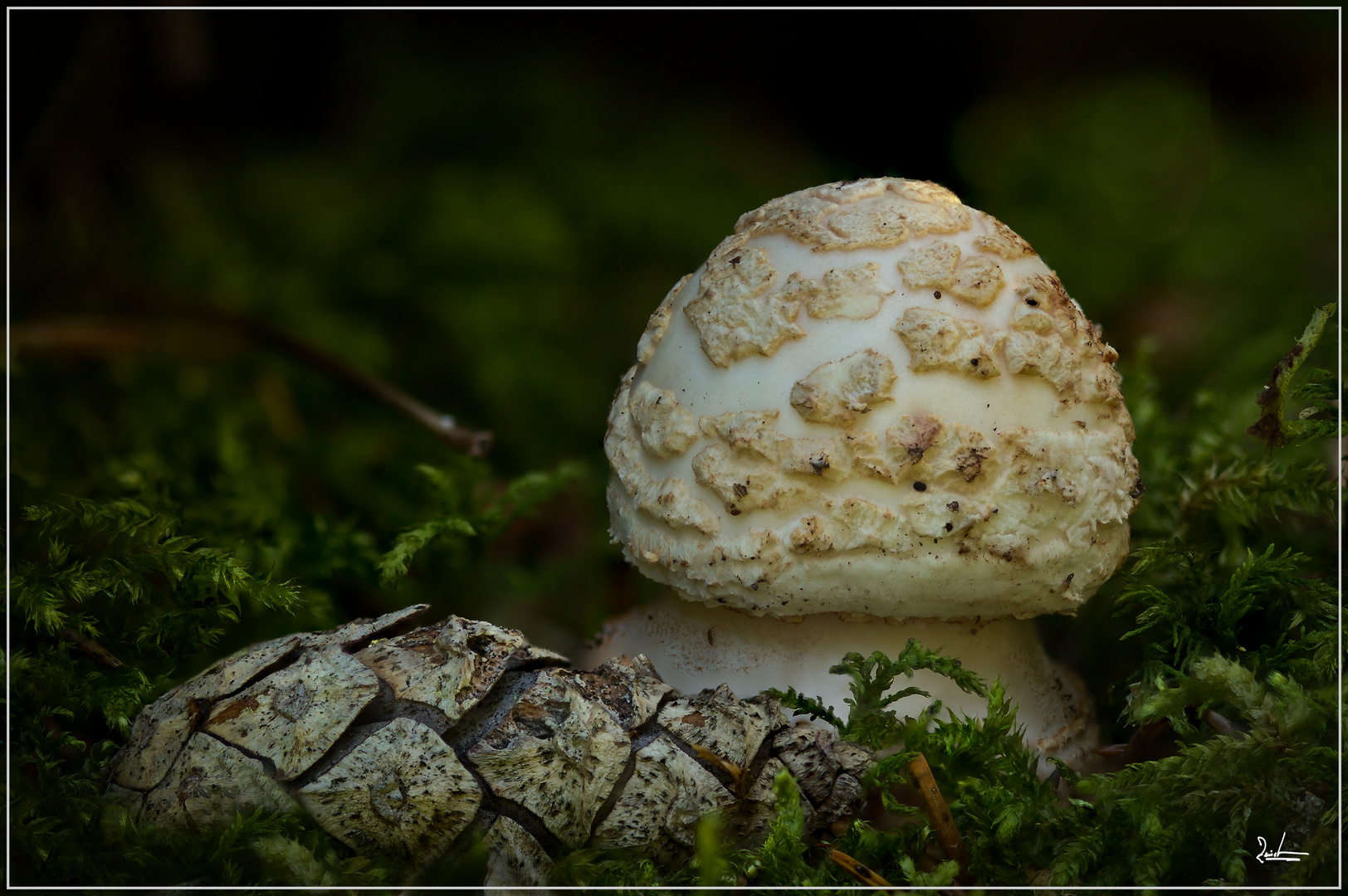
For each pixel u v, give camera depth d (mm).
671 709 440
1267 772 442
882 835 442
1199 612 472
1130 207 1244
